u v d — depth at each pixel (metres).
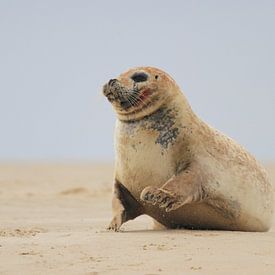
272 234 36.56
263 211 40.84
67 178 121.12
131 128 39.16
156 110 39.00
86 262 29.47
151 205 39.50
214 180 38.81
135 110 38.91
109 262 29.38
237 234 36.38
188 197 37.28
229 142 40.91
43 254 31.09
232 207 39.41
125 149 39.25
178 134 38.84
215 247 32.03
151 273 27.28
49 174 139.12
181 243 33.19
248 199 39.84
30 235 37.97
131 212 41.06
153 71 39.34
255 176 40.62
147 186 39.19
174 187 37.16
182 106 39.31
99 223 47.28
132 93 38.56
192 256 30.05
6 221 48.84
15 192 84.19
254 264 28.39
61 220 50.12
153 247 32.22
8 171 153.88
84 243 33.47
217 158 39.31
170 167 38.75
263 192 40.94
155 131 38.81
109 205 67.44
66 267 28.69
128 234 36.31
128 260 29.62
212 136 39.97
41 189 90.50
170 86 39.09
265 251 30.97
